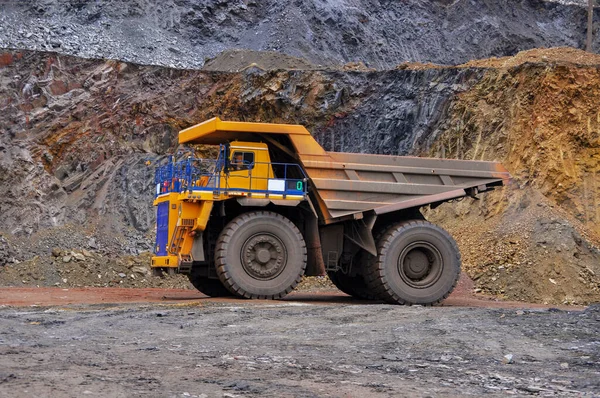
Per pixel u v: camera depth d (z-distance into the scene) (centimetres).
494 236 2120
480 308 1352
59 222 2328
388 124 2667
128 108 2661
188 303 1441
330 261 1647
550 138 2316
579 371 818
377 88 2789
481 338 1023
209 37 4122
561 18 5162
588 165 2277
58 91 2611
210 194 1547
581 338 1020
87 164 2514
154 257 1652
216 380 721
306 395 664
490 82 2536
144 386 680
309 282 2133
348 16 4425
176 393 653
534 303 1847
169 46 3922
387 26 4578
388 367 827
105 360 827
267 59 3331
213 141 1677
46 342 977
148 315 1248
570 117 2331
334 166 1606
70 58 2673
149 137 2658
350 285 1803
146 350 916
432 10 4850
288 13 4234
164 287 2109
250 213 1566
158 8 4116
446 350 944
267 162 1596
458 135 2520
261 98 2761
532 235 2056
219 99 2783
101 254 2241
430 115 2616
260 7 4347
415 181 1647
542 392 707
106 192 2452
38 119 2531
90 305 1438
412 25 4669
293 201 1585
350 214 1605
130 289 2008
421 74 2731
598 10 5191
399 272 1612
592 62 2522
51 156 2481
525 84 2433
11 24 3697
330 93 2766
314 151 1603
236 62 3353
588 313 1220
